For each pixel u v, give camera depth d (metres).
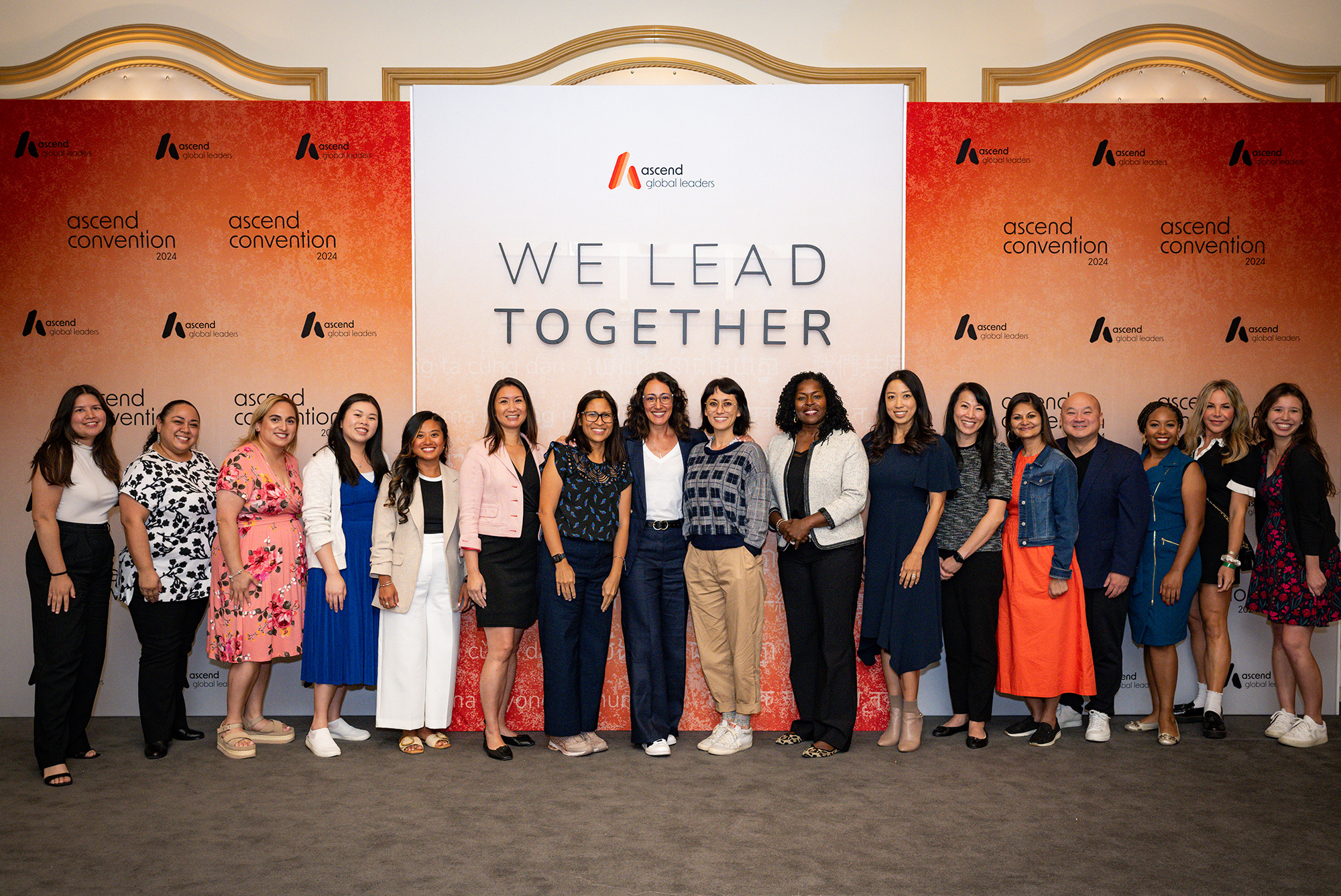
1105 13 4.84
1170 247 4.57
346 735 4.13
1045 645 3.88
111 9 4.77
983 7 4.84
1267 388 4.58
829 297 4.50
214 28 4.80
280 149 4.48
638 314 4.50
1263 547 4.03
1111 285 4.55
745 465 3.82
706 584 3.90
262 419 3.87
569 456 3.82
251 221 4.48
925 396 3.98
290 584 3.89
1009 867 2.76
